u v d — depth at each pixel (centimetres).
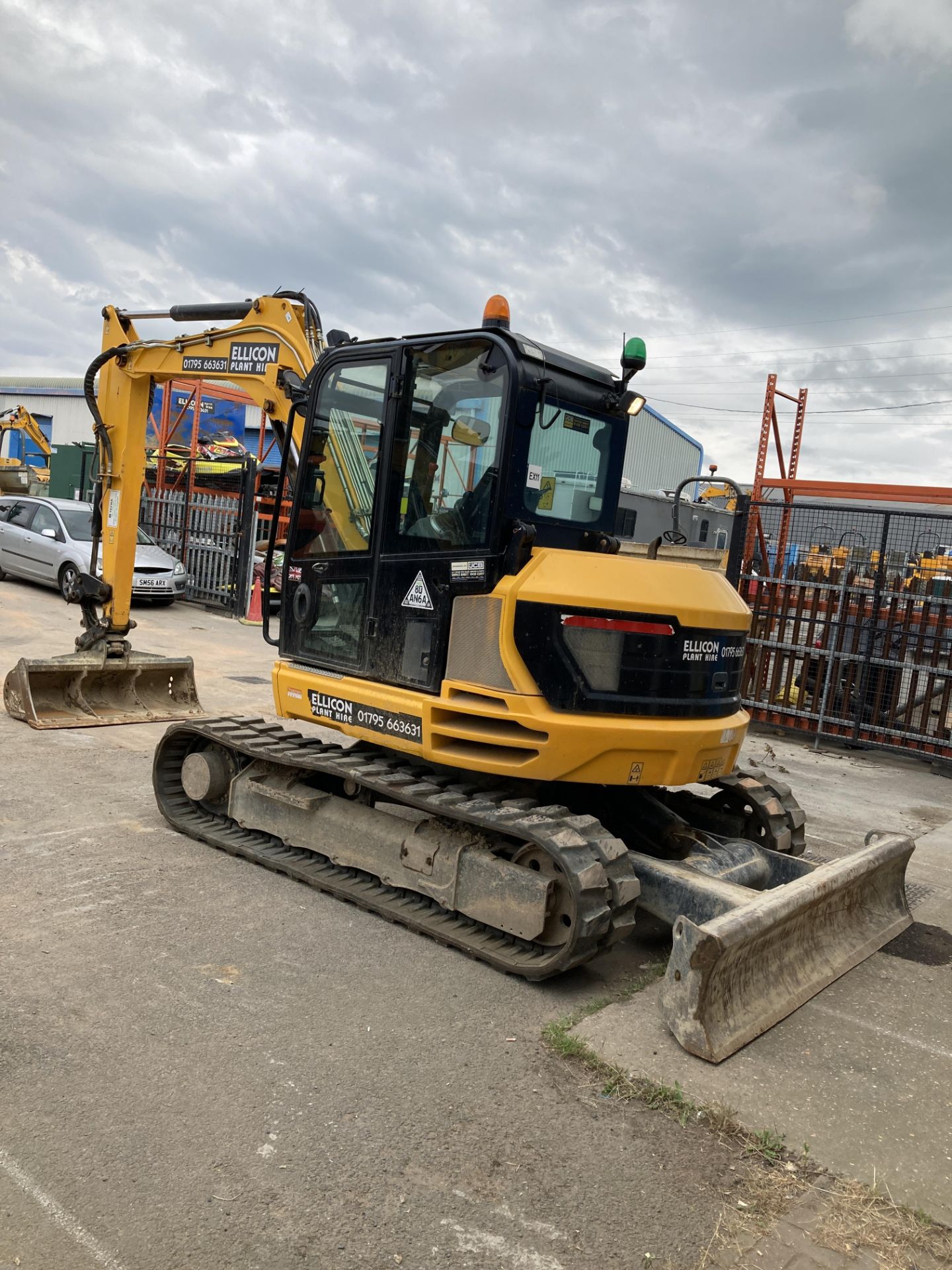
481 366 432
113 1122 292
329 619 512
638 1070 347
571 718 414
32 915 436
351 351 498
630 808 508
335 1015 371
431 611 452
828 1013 412
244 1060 332
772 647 1070
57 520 1505
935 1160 310
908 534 1167
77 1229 247
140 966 395
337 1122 302
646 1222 269
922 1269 258
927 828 748
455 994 397
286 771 538
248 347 673
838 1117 330
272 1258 243
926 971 467
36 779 636
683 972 363
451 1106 317
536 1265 250
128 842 542
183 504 1659
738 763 930
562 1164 292
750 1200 283
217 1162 278
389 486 471
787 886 416
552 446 454
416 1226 259
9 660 978
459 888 440
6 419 2872
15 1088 304
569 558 426
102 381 794
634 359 473
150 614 1488
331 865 512
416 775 489
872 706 1011
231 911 461
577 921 385
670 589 441
